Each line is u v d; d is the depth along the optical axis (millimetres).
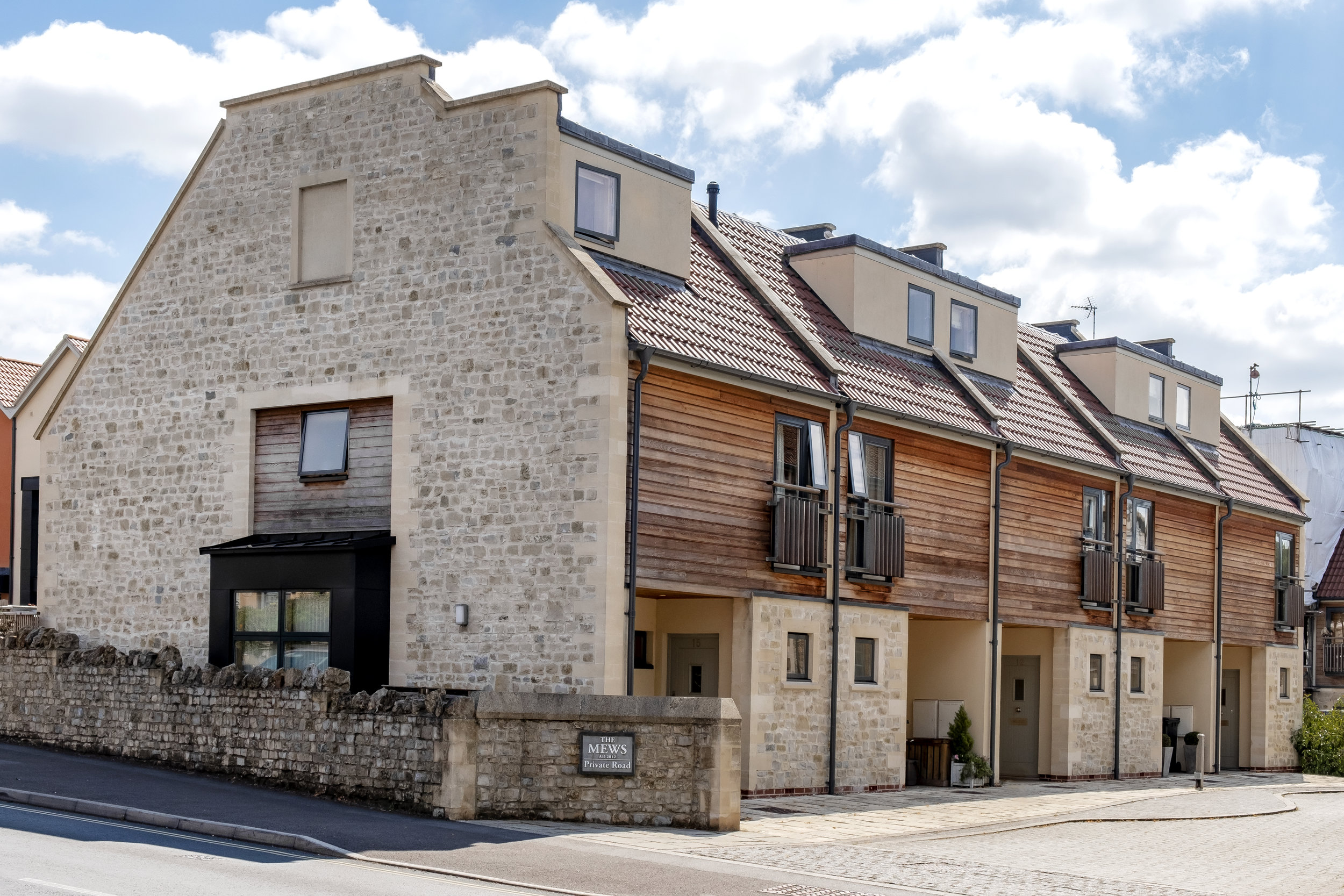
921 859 14242
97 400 21625
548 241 17656
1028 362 29312
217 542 20078
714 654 19406
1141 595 27438
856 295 22969
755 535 19000
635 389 17281
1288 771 33156
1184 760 30141
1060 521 25484
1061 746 25266
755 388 18953
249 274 20266
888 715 21141
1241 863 15641
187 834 13602
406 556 18359
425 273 18656
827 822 16812
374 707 15945
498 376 17875
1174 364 32250
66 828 13344
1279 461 42500
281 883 10977
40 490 22828
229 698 17500
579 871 12352
